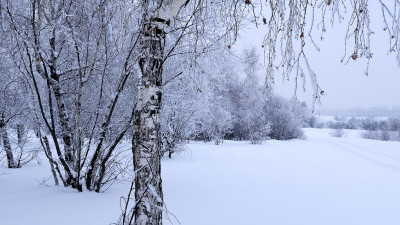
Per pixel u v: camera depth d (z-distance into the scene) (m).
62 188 5.67
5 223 3.86
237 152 15.00
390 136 40.00
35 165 9.28
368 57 2.08
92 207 4.61
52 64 5.30
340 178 8.52
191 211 4.81
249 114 22.95
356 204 5.64
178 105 8.70
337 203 5.67
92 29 5.10
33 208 4.51
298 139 30.75
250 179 7.86
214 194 6.02
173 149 11.88
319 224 4.41
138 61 2.96
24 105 7.55
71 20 5.11
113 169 6.33
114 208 4.58
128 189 5.99
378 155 16.06
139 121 2.90
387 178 8.81
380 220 4.70
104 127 5.29
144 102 2.88
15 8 5.02
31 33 4.71
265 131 23.12
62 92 5.58
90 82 5.95
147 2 2.78
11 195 5.24
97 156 5.59
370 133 41.25
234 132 27.97
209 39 4.92
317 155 14.80
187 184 6.98
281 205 5.36
